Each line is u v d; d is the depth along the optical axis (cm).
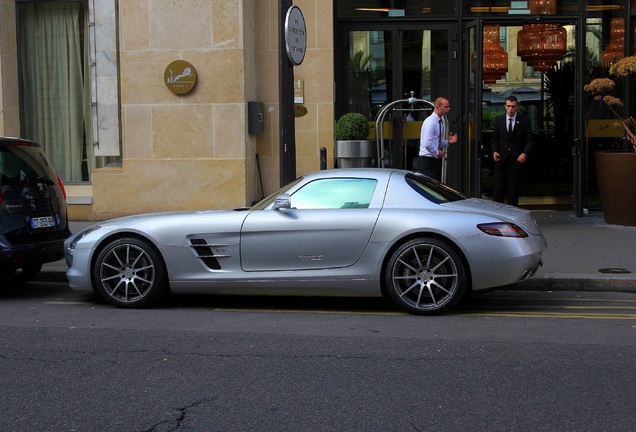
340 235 750
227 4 1265
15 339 676
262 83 1337
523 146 1212
